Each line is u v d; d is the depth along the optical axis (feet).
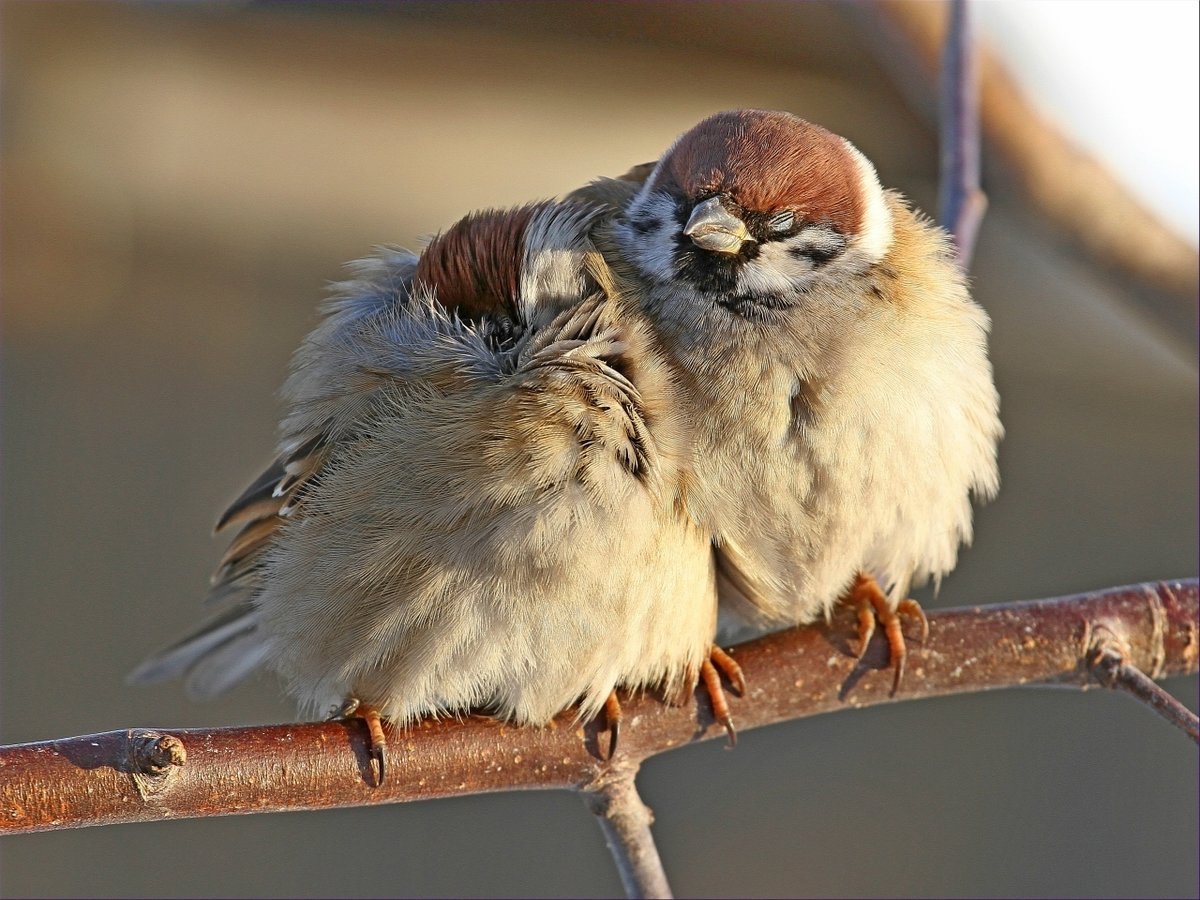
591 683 19.62
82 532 39.78
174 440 41.57
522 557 18.51
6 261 41.68
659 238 19.79
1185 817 38.29
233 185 43.86
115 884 35.12
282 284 43.88
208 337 43.29
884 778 38.06
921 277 20.48
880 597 21.53
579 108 44.47
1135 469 42.37
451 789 19.84
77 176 42.83
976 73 23.61
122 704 37.01
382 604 19.22
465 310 20.01
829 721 38.63
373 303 21.66
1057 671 21.11
